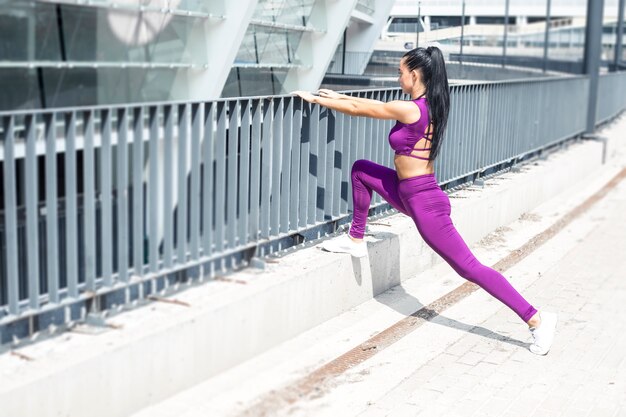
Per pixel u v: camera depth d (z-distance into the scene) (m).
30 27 7.29
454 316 6.82
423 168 5.95
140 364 4.65
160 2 8.71
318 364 5.60
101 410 4.44
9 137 4.33
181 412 4.74
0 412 3.91
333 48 12.30
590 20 15.66
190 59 9.48
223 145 5.61
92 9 8.01
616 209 11.70
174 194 6.25
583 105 15.12
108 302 5.06
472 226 8.97
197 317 5.03
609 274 8.34
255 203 6.04
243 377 5.30
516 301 6.02
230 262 6.07
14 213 4.39
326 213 6.97
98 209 5.55
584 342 6.35
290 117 6.27
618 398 5.34
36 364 4.23
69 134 4.61
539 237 9.71
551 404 5.21
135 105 4.89
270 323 5.72
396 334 6.29
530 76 16.52
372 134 7.55
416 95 5.95
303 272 6.03
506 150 10.88
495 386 5.45
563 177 12.56
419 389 5.35
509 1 14.27
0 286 4.80
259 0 11.09
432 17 11.12
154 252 5.19
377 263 7.06
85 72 8.03
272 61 11.65
